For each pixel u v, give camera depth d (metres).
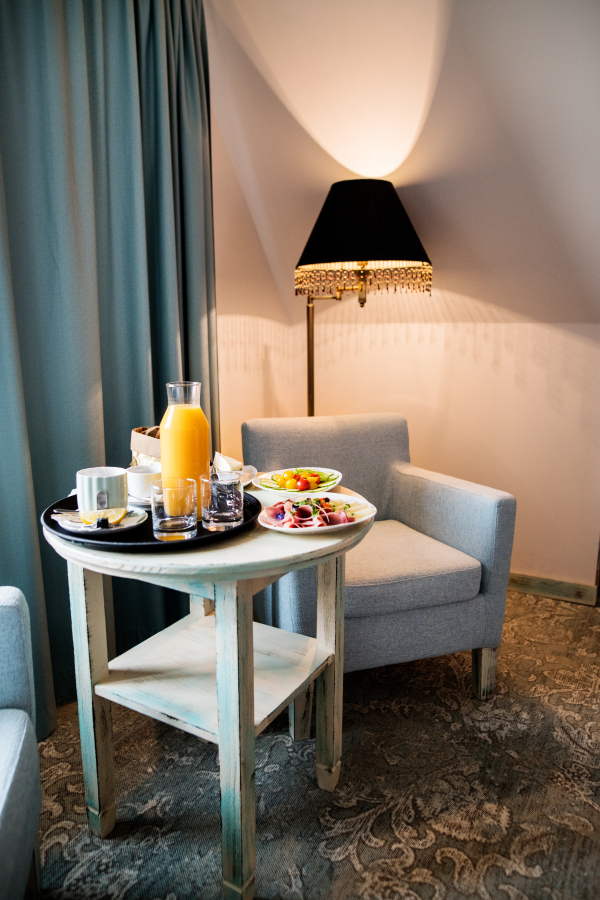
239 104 2.21
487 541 1.70
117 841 1.25
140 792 1.39
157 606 1.92
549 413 2.43
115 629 1.90
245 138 2.29
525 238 2.20
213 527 1.15
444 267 2.43
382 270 2.25
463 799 1.36
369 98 2.03
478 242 2.29
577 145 1.90
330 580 1.31
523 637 2.15
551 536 2.50
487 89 1.87
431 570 1.63
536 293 2.34
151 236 1.89
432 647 1.66
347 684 1.84
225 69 2.14
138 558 1.02
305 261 2.11
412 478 2.02
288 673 1.25
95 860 1.20
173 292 1.88
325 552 1.08
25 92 1.49
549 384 2.41
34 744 1.01
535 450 2.47
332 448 2.03
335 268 2.34
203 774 1.45
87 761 1.24
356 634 1.58
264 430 1.94
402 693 1.80
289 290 2.74
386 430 2.14
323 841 1.25
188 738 1.58
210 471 1.32
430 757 1.50
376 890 1.14
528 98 1.85
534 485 2.50
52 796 1.38
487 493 1.73
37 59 1.49
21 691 1.07
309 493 1.39
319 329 2.81
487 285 2.40
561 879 1.16
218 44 2.09
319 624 1.35
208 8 2.01
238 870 1.08
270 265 2.67
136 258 1.76
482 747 1.54
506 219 2.18
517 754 1.52
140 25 1.74
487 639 1.72
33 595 1.53
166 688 1.20
